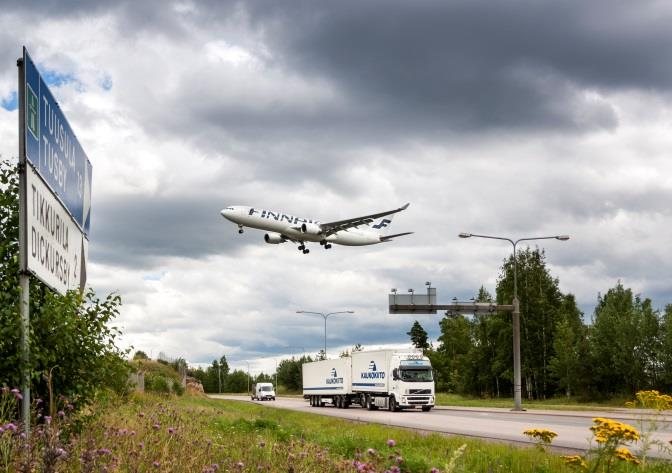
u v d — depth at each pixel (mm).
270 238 57156
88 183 10023
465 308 45469
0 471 5086
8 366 7492
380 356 47188
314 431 22891
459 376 94438
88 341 9133
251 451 9398
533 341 78312
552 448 17672
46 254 7363
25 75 6570
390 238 72812
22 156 6527
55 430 6211
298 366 140250
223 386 174125
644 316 61250
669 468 11875
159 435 8211
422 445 18375
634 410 41688
